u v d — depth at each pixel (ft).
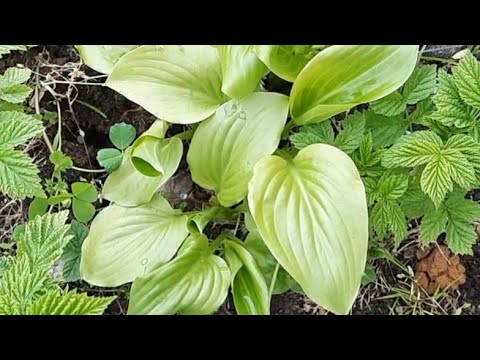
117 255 1.51
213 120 1.45
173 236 1.52
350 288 1.28
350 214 1.30
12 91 1.50
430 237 1.46
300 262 1.28
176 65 1.46
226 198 1.47
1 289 1.26
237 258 1.49
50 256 1.29
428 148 1.37
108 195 1.53
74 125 1.67
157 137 1.49
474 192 1.59
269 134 1.41
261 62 1.38
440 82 1.39
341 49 1.31
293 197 1.33
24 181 1.40
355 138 1.45
